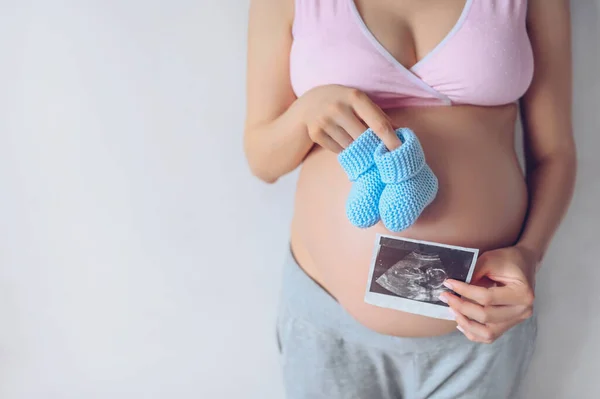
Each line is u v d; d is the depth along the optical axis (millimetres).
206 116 1276
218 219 1343
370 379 1123
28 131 1265
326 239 988
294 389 1152
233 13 1218
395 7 947
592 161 1271
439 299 942
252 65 1057
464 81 942
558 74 1067
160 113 1270
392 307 963
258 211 1340
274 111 1047
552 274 1344
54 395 1460
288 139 986
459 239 942
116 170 1299
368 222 880
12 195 1304
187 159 1301
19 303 1381
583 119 1254
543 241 1017
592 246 1316
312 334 1076
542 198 1053
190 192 1322
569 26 1068
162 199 1323
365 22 945
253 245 1362
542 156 1093
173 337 1424
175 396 1473
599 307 1350
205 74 1252
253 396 1478
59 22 1205
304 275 1088
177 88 1257
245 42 1233
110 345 1425
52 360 1431
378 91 955
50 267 1358
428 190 869
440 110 977
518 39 963
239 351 1438
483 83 945
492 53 937
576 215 1304
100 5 1200
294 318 1096
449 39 935
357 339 1048
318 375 1105
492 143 999
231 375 1459
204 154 1299
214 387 1469
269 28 1030
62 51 1221
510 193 994
